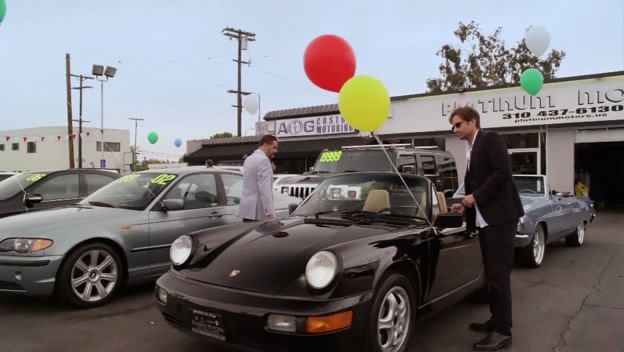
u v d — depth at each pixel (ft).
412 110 59.21
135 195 18.93
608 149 68.69
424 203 14.10
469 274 15.25
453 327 14.66
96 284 16.46
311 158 68.49
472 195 12.95
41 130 158.51
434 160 35.60
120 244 16.87
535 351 12.97
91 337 13.58
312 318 9.50
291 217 14.98
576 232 30.30
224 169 21.75
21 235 15.51
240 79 106.32
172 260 12.47
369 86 15.96
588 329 14.74
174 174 19.75
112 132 166.40
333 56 19.77
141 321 14.94
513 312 16.49
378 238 11.76
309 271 10.12
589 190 64.18
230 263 11.37
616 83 47.37
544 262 25.67
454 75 104.88
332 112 66.64
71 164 102.12
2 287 15.60
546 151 51.47
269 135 19.30
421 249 12.53
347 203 15.07
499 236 12.98
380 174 15.62
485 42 105.40
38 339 13.43
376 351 10.58
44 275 15.26
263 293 10.18
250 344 9.99
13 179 26.16
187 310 10.78
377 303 10.61
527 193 26.84
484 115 54.39
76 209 17.95
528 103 51.78
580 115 49.11
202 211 19.49
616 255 27.73
